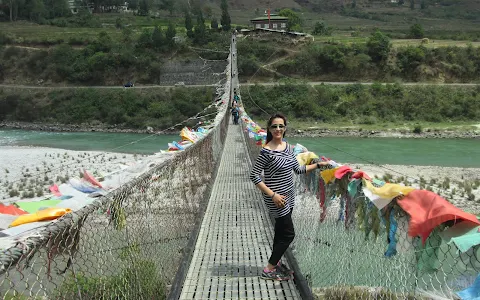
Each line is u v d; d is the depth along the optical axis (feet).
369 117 147.64
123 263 9.16
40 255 6.45
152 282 10.77
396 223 7.37
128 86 186.80
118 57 193.88
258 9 599.98
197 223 17.29
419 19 560.61
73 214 7.12
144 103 171.94
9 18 306.14
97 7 358.64
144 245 10.56
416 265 6.68
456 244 5.60
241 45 199.93
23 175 67.87
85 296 7.52
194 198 18.60
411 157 91.71
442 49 181.06
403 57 180.04
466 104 147.54
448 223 6.22
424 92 157.79
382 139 123.54
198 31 209.26
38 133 155.12
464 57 177.37
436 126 136.36
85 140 131.75
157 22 300.61
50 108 179.22
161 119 161.99
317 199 12.28
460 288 5.91
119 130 162.30
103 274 8.43
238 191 25.66
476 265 5.69
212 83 185.37
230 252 15.02
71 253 7.22
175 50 197.67
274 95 164.45
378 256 8.32
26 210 8.43
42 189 56.08
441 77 175.11
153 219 11.59
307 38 210.38
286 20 254.88
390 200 7.22
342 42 202.80
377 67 181.16
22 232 6.79
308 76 184.55
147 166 13.47
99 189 10.32
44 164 78.95
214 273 13.15
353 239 9.39
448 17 590.96
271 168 11.68
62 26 280.72
